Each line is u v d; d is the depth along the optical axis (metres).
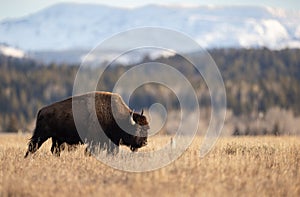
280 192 43.34
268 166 53.81
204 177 46.41
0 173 50.25
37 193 42.19
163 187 43.50
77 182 45.69
